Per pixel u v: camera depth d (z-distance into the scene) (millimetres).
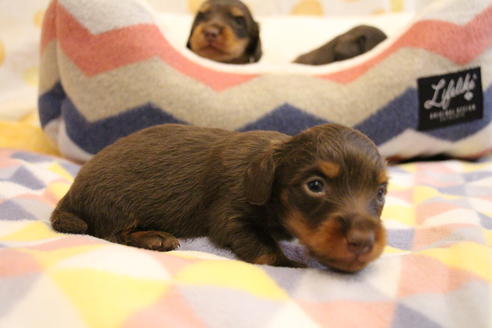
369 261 301
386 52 546
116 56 503
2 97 745
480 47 536
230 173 369
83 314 242
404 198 460
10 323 240
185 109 514
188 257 329
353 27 790
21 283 262
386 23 833
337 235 300
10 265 275
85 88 516
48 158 540
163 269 293
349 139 328
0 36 767
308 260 354
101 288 258
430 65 532
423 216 412
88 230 378
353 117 537
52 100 562
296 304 275
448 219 391
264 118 522
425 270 307
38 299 252
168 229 384
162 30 529
